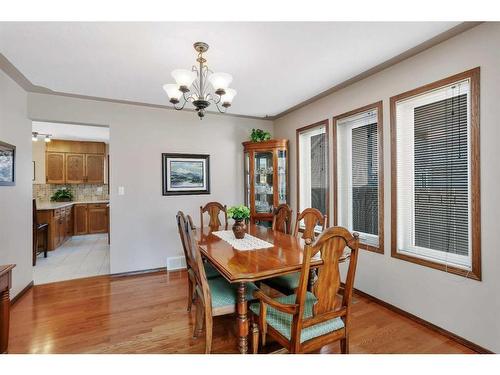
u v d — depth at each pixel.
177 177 3.77
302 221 3.76
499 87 1.72
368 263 2.69
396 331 2.08
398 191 2.43
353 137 2.99
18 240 2.77
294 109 3.83
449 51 1.98
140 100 3.31
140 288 3.01
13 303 2.61
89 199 6.41
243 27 1.75
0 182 2.43
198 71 2.36
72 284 3.13
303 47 2.02
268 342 1.89
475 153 1.84
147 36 1.84
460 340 1.92
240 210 2.34
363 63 2.32
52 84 2.76
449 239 2.08
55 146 5.85
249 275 1.47
